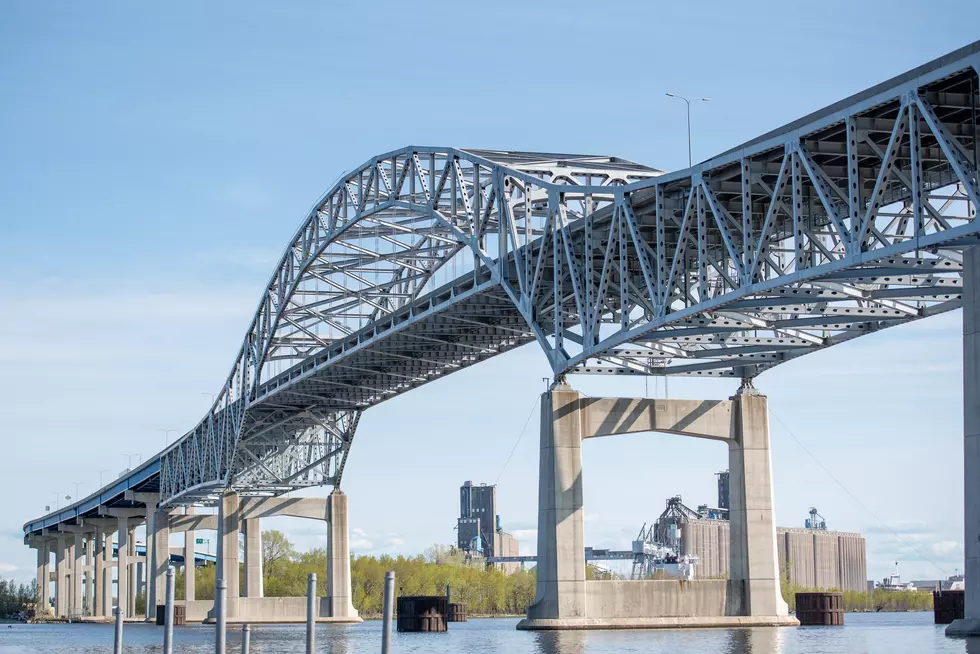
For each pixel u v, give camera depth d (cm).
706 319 6894
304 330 12331
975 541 4594
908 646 5419
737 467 7906
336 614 14225
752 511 7838
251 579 14850
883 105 5281
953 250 5894
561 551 7456
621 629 7456
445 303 9019
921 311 6981
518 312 9294
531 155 8794
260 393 13550
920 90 5003
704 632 7131
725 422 7919
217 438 15650
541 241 7800
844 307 6988
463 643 6719
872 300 6328
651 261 7488
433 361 11238
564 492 7512
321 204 11050
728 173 6222
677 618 7631
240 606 14262
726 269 7025
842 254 6944
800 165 5672
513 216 8050
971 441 4619
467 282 8869
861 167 6003
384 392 13262
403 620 8988
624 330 6906
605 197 7669
